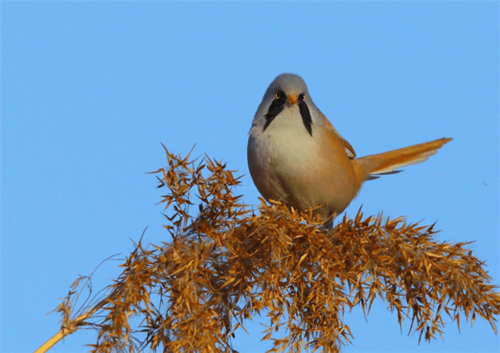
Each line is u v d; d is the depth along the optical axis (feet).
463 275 25.32
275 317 24.76
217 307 25.72
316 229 25.76
